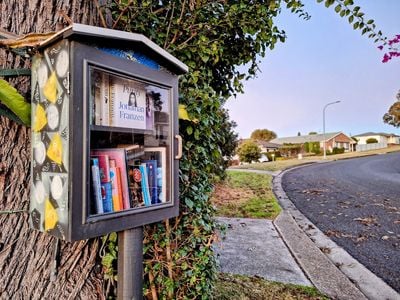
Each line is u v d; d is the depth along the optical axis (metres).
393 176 10.57
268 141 41.88
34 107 1.08
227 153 8.27
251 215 5.24
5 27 1.19
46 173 1.02
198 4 1.78
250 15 1.96
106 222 1.03
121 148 1.17
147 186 1.29
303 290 2.36
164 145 1.32
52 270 1.28
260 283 2.46
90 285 1.39
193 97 1.69
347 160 19.75
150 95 1.31
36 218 1.08
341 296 2.30
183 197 1.73
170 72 1.32
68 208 0.93
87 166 0.96
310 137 38.69
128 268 1.18
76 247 1.35
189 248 1.76
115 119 1.13
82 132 0.95
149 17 1.75
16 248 1.22
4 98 1.06
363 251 3.46
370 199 6.49
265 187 8.34
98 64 1.00
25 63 1.20
